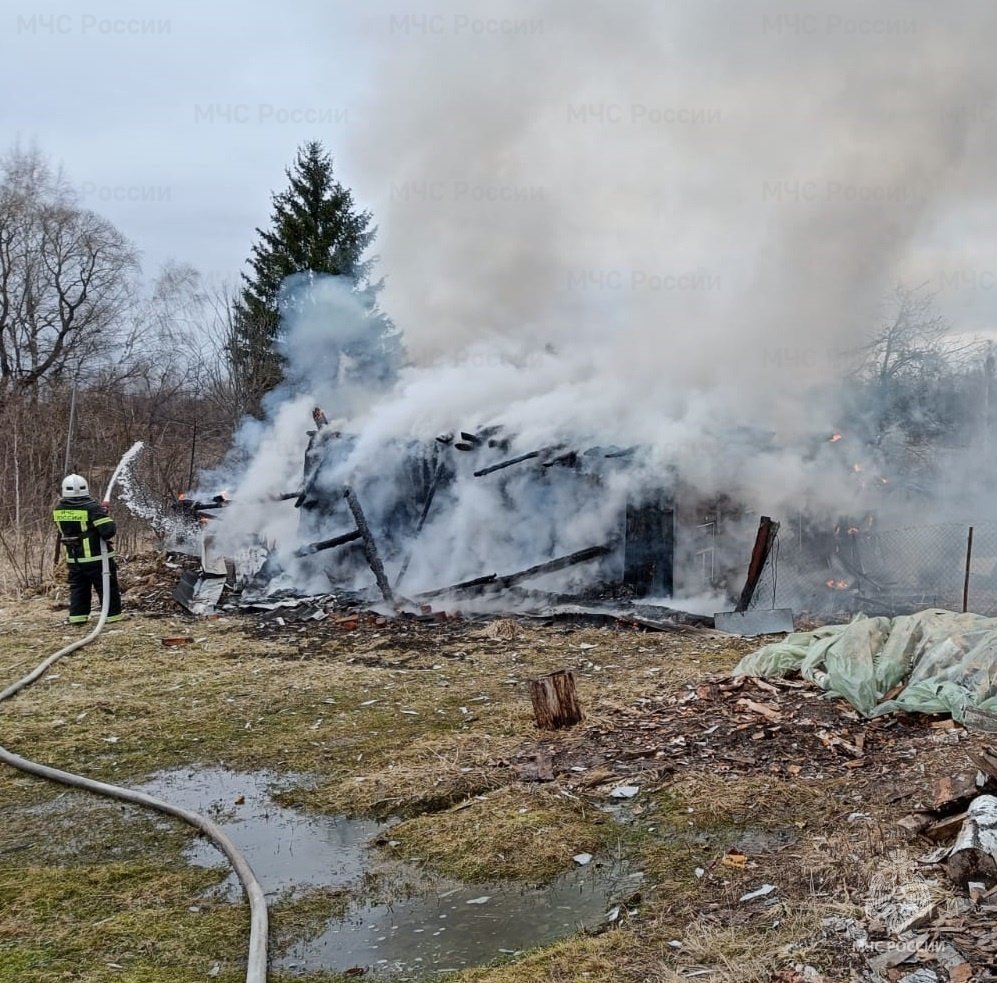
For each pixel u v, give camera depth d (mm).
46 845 4449
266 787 5156
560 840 4184
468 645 8359
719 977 2980
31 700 6859
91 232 33906
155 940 3502
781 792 4578
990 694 5492
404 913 3691
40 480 15922
